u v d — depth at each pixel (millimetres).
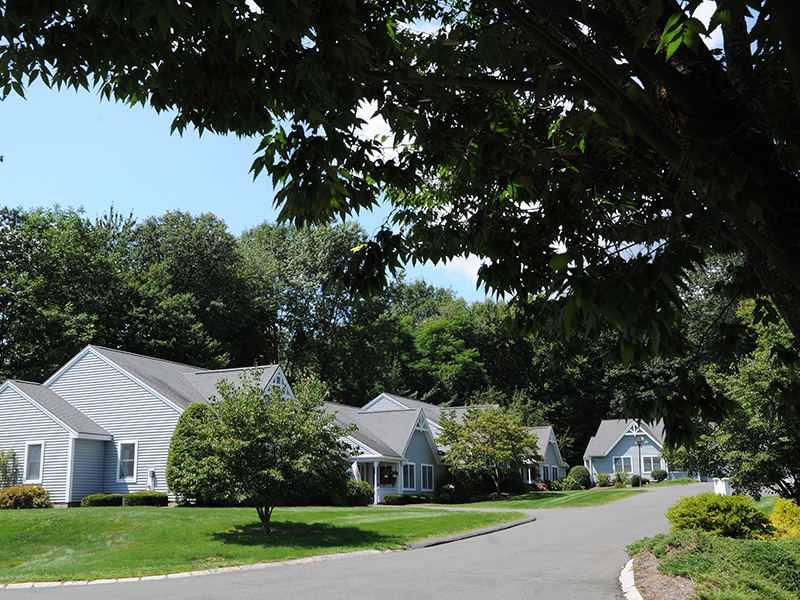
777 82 5254
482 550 16188
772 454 12891
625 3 3887
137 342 41562
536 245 6160
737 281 6312
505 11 4117
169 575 12977
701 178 3006
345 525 20297
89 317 38406
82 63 5625
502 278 6012
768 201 3059
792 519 14797
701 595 8469
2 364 36844
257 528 18516
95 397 27953
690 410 5062
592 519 24234
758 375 12797
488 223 6285
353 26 4445
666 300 2793
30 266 38281
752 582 8805
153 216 49812
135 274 46469
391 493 35438
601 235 6531
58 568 13836
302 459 17453
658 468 60312
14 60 5441
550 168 5625
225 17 4008
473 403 57781
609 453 62562
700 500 13859
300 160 4832
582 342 6023
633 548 13180
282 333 55500
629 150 5633
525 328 6691
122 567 13727
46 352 36906
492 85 4902
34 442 26016
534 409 58625
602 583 10969
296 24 4180
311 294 52781
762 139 3393
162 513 19812
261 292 52750
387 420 39938
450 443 40469
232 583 11734
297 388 19500
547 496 40781
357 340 54438
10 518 18484
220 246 50188
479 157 5871
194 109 5855
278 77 5367
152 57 5426
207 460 17438
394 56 6281
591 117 4770
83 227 41469
